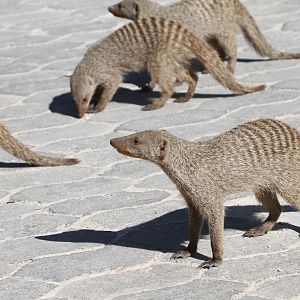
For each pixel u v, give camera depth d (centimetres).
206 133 1009
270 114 1051
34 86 1257
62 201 861
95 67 1139
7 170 966
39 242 769
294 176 723
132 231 779
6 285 692
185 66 1134
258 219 785
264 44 1273
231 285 663
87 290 674
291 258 701
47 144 1031
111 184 895
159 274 693
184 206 823
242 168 706
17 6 1742
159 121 1073
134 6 1288
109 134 1048
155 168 929
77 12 1652
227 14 1234
